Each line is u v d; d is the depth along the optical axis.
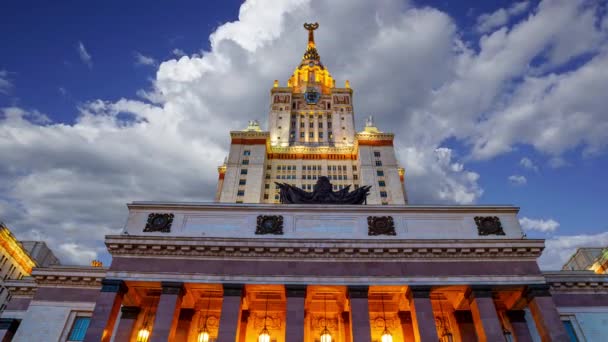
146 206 48.03
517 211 48.50
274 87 186.75
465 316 46.31
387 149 159.88
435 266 43.25
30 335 46.66
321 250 43.38
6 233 91.19
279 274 42.41
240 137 160.75
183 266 42.88
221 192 150.75
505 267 43.22
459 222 47.69
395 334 46.72
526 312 46.31
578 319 47.56
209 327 46.47
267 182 155.75
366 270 42.84
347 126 176.25
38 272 50.06
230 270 42.66
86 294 49.50
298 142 171.62
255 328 46.84
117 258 43.38
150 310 46.22
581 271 50.88
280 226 46.81
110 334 39.53
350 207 48.50
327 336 41.84
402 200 147.75
